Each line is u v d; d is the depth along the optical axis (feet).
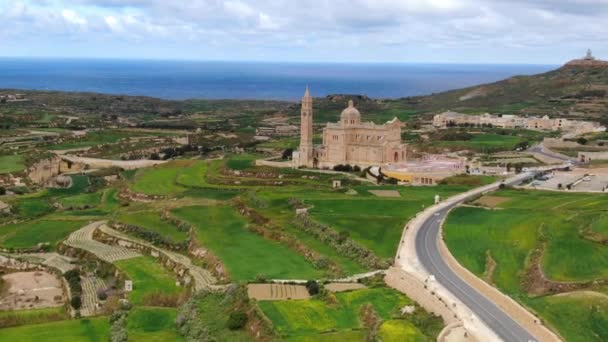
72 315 393.91
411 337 293.64
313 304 349.00
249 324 335.26
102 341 338.95
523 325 302.86
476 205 540.93
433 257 409.08
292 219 529.04
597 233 408.26
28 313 395.34
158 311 379.76
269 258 448.24
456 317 308.60
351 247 442.09
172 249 505.66
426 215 515.09
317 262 428.97
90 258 505.25
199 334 336.29
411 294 354.13
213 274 432.66
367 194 616.39
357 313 336.08
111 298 416.67
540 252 390.83
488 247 415.23
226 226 536.83
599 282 339.16
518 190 613.11
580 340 281.54
